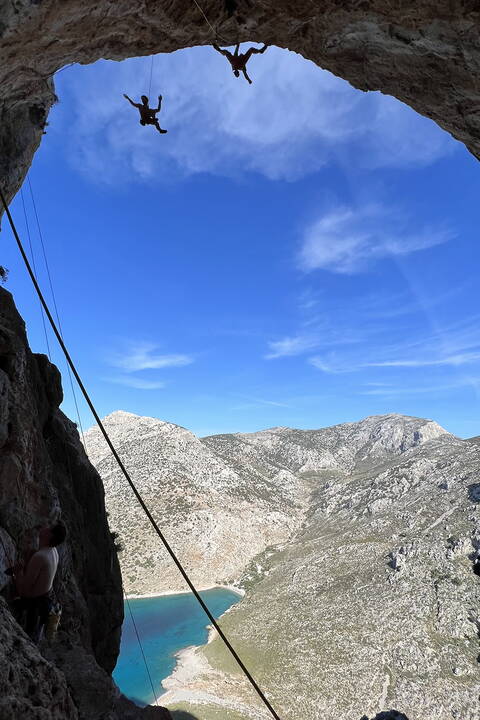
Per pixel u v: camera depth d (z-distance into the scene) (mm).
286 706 68062
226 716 62938
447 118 13258
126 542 155875
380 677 72562
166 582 139250
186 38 12602
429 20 10227
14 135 13984
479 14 9445
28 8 8531
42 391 13312
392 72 12781
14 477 9125
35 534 9367
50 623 7715
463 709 64000
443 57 11133
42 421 13039
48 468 11695
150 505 175250
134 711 7988
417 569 102000
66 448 14602
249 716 63625
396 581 100812
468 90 11625
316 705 67500
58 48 10633
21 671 5090
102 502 15789
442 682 69875
